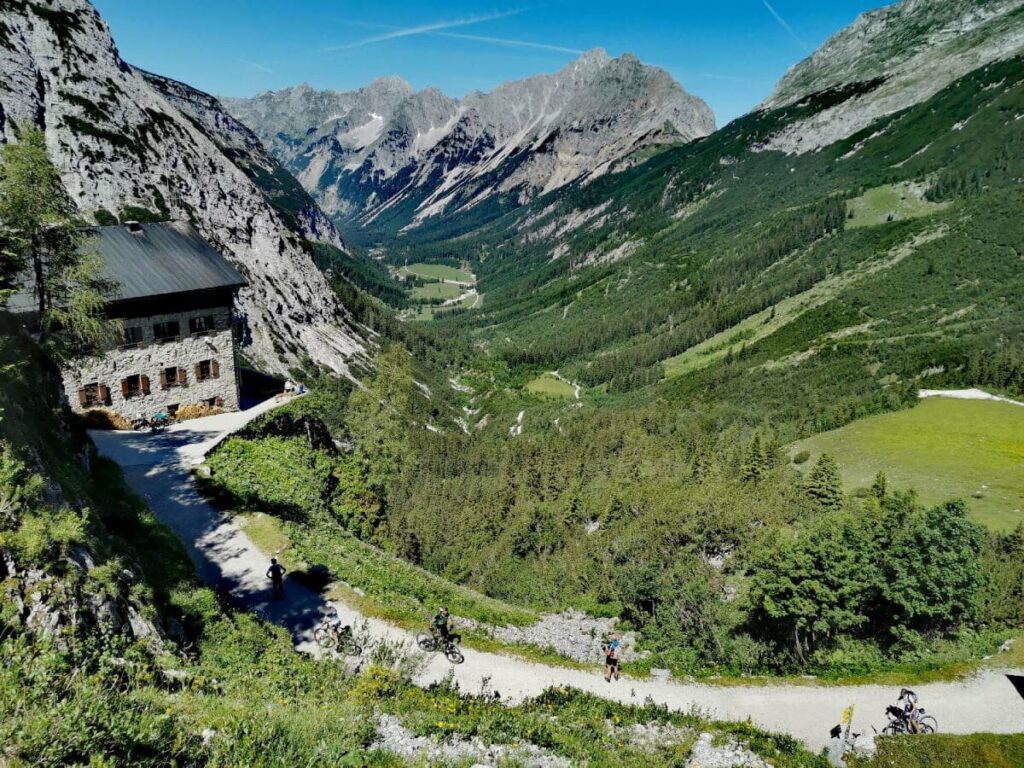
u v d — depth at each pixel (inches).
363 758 620.7
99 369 1998.0
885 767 908.0
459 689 1078.4
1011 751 924.6
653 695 1186.0
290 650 1034.1
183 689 680.4
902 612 1599.4
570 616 1988.2
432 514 4726.9
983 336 6943.9
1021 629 1566.2
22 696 489.7
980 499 2770.7
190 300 2158.0
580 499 4264.3
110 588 756.6
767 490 3292.3
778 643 1669.5
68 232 1515.7
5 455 777.6
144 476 1665.8
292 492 1817.2
